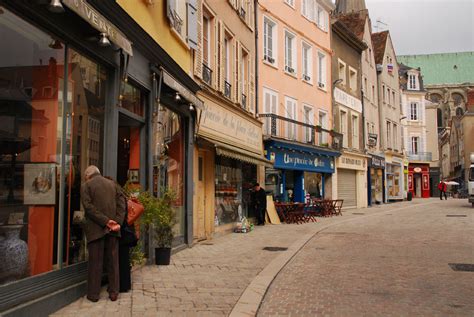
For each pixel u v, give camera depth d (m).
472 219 20.55
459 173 69.81
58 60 6.17
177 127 11.42
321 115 26.78
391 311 6.02
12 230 5.29
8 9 5.15
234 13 16.52
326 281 7.87
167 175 10.57
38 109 5.82
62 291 5.86
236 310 5.91
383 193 38.88
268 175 20.52
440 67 92.31
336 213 24.20
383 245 12.30
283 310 6.09
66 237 6.28
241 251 10.95
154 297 6.52
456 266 9.21
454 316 5.81
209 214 13.81
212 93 13.66
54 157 6.10
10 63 5.32
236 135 16.17
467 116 64.56
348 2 61.19
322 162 25.73
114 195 6.32
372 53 37.31
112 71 7.55
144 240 8.94
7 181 5.27
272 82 20.89
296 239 13.29
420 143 54.38
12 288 4.89
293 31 23.27
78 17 6.18
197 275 8.07
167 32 10.54
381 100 38.97
